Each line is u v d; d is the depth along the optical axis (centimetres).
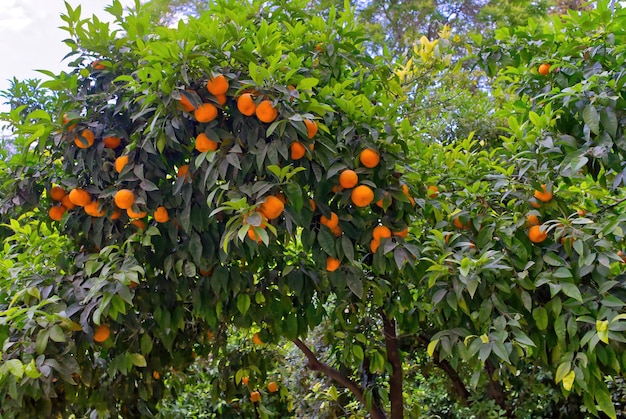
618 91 209
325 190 194
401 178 210
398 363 285
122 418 244
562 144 221
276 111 172
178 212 196
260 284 230
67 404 217
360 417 331
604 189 239
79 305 189
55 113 216
